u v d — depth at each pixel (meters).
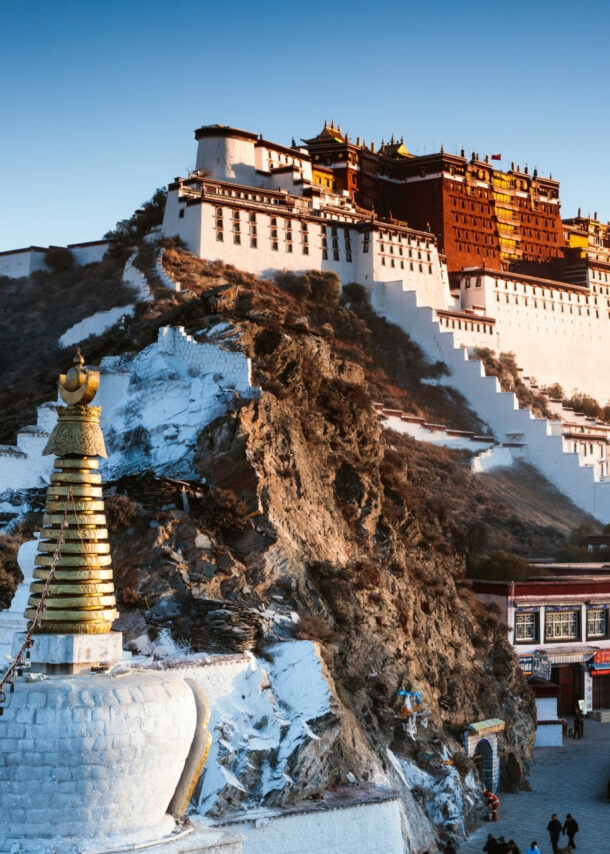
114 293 134.50
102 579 25.73
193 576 52.53
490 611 76.94
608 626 84.69
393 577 62.50
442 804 53.47
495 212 192.12
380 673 54.47
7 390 98.00
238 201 146.50
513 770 63.53
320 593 54.88
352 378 74.12
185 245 143.75
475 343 161.25
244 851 42.09
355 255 157.75
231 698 46.62
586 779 65.62
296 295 146.88
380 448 69.69
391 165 188.00
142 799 23.08
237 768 43.88
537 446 143.62
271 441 60.22
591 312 184.75
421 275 162.25
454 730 59.97
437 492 122.62
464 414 146.50
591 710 82.00
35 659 24.91
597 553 114.44
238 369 63.91
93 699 22.69
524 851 53.03
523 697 69.75
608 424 169.25
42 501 62.62
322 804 44.62
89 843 22.47
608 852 53.25
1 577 53.38
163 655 49.06
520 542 119.19
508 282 170.62
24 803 22.36
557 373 176.00
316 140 184.75
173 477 58.16
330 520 60.88
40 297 139.12
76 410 26.19
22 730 22.31
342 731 47.75
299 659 49.69
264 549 54.91
